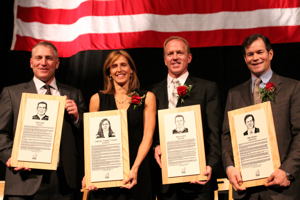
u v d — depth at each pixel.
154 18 4.78
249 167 2.98
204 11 4.75
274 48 4.79
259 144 2.98
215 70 4.86
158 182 3.31
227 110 3.28
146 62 4.93
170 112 3.20
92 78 4.93
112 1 4.86
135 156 3.20
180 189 3.22
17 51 5.00
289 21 4.62
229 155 3.17
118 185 3.09
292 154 2.91
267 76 3.18
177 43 3.43
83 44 4.79
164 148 3.16
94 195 3.17
